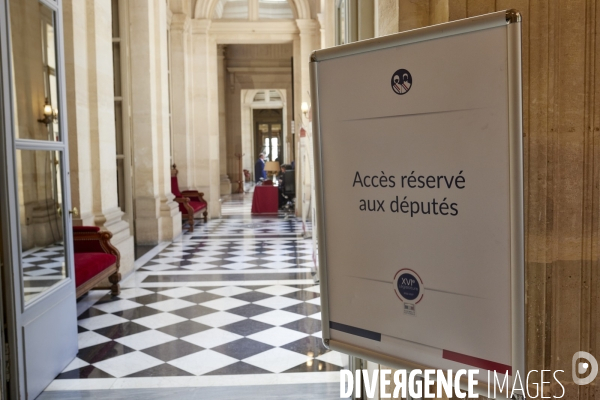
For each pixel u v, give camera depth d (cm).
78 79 655
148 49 1040
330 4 930
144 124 1062
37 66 419
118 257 671
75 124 649
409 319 192
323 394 390
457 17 222
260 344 496
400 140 187
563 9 218
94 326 552
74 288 470
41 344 400
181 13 1391
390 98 188
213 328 543
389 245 194
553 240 223
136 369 439
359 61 194
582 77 219
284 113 3584
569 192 222
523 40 217
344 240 205
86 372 433
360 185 199
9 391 362
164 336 520
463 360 180
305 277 777
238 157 2575
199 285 730
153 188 1081
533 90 219
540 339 227
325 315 213
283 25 1516
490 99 167
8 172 360
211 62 1518
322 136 206
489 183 170
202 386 405
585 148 221
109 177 746
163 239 1127
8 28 369
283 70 2411
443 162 178
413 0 248
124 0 850
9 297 359
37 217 405
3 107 361
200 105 1501
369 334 203
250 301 647
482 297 175
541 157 220
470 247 176
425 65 179
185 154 1447
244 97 3447
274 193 1688
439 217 181
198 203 1412
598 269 224
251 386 405
